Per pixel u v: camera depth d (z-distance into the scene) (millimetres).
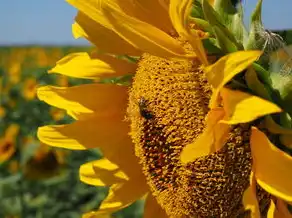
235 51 214
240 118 199
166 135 231
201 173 225
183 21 211
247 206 204
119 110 273
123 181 271
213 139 208
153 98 234
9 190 879
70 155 921
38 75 1459
